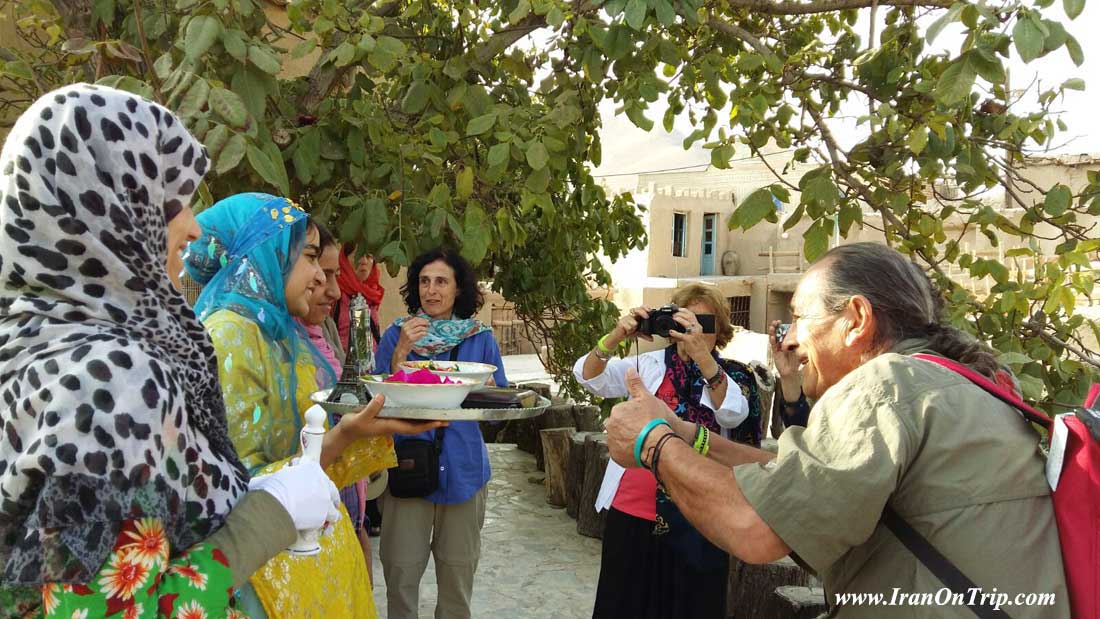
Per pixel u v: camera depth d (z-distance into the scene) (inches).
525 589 162.6
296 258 76.6
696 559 107.0
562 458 218.1
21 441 42.7
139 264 46.8
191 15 112.3
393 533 121.6
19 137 44.7
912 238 144.9
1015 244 484.7
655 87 128.1
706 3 158.2
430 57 147.5
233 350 69.3
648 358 122.0
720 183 944.3
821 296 60.9
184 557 46.8
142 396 43.5
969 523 49.4
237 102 102.8
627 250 246.1
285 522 52.5
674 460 57.7
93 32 133.3
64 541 40.7
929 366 54.7
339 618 66.1
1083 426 49.8
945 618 49.1
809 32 181.6
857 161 145.0
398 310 284.7
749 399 117.3
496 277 228.5
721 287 848.9
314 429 62.4
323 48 138.9
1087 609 48.6
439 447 119.2
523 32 144.1
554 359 264.4
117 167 45.8
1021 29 96.0
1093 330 138.9
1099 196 129.6
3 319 45.4
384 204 133.0
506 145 121.3
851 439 51.0
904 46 153.2
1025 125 130.6
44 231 44.1
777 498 50.8
